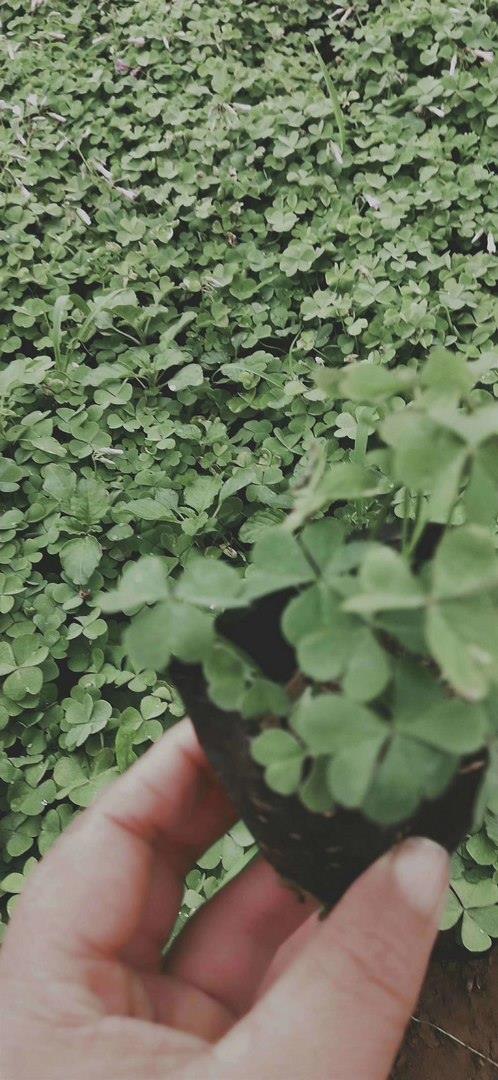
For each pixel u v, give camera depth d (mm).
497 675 134
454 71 484
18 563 334
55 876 206
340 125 460
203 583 155
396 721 145
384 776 143
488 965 300
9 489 350
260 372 373
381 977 175
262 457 364
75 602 327
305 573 154
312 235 434
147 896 211
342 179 471
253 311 416
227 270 426
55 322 381
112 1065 182
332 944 176
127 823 213
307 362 400
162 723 312
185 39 534
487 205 446
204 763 214
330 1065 176
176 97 512
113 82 538
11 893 297
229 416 393
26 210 460
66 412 374
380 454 161
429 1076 287
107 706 310
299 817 162
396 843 170
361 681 141
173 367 414
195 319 422
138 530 356
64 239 449
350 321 401
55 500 353
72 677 344
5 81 528
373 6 572
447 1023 293
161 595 155
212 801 219
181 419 397
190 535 342
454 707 143
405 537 167
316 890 181
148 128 503
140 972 215
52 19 561
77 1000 192
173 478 372
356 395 154
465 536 137
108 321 411
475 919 276
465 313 404
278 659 177
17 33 563
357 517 335
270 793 162
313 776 154
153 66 534
